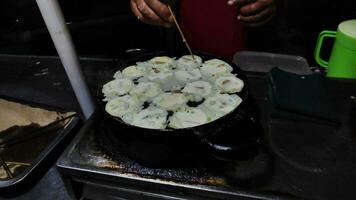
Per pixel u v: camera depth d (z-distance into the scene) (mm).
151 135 431
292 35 1184
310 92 558
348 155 470
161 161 452
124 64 633
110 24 904
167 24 599
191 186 427
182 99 527
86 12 882
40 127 659
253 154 422
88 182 479
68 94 810
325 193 418
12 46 983
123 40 933
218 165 459
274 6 633
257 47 1180
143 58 650
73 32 906
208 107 501
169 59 638
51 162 577
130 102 521
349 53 606
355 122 520
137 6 588
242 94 509
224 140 418
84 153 491
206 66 603
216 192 418
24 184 539
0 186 524
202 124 442
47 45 974
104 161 477
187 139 431
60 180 560
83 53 951
